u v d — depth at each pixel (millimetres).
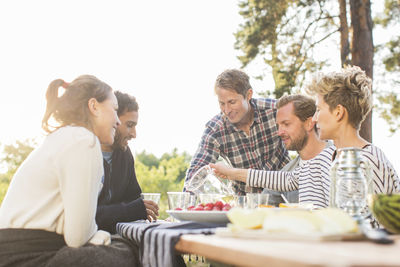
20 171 1814
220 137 3371
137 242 1730
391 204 1298
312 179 2268
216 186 2646
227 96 3107
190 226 1661
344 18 9102
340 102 1914
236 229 1200
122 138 2643
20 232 1717
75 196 1736
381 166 1806
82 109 1995
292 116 2582
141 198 2406
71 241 1733
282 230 1110
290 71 9742
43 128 1967
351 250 915
